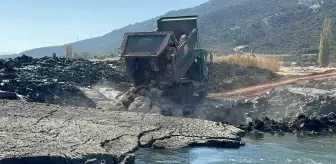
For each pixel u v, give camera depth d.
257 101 34.06
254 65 58.12
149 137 21.73
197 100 34.94
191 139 22.27
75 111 24.98
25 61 39.34
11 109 23.42
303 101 33.38
